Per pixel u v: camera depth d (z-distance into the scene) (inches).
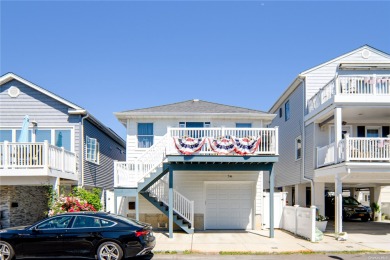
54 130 719.7
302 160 804.6
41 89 716.7
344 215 882.1
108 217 396.5
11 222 631.8
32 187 700.0
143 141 710.5
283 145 990.4
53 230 387.5
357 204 907.4
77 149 719.1
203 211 679.7
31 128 717.9
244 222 689.6
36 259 393.4
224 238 563.8
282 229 679.7
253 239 553.9
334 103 622.5
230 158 568.1
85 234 382.6
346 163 565.0
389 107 620.7
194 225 676.1
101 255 378.9
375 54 796.6
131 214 680.4
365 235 602.9
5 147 573.9
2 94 725.3
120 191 593.6
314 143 742.5
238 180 690.2
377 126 774.5
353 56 799.1
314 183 755.4
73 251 381.7
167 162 590.6
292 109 905.5
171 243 514.9
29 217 684.7
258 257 426.9
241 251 456.1
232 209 692.1
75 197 581.6
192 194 683.4
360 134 775.7
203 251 455.5
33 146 582.9
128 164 604.1
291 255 439.8
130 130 711.1
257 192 688.4
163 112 697.0
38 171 569.9
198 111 717.9
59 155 628.1
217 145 569.6
